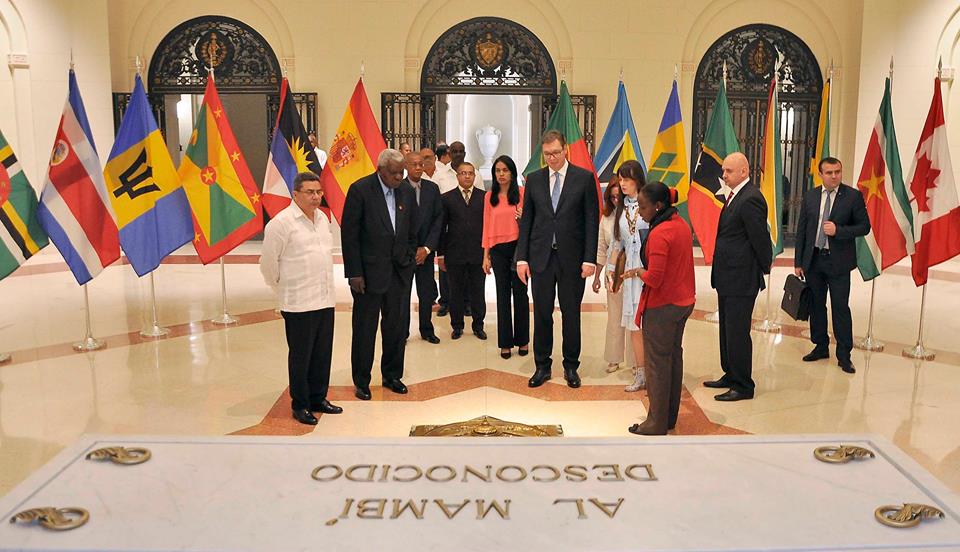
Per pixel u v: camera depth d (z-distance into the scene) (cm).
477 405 547
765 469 280
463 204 704
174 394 568
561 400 559
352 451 291
